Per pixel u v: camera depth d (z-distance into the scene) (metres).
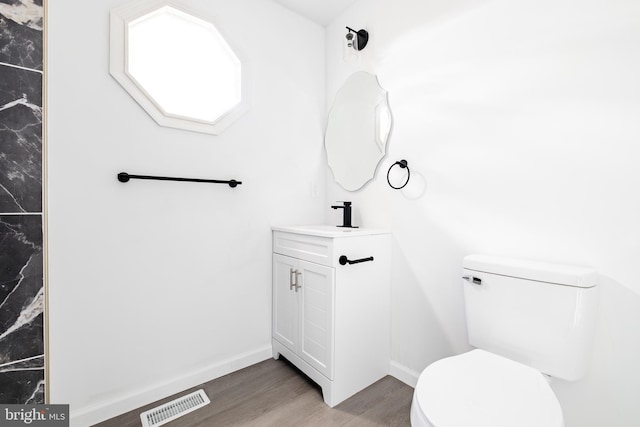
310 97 2.04
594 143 1.01
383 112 1.71
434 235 1.48
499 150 1.24
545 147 1.12
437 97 1.45
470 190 1.33
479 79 1.30
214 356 1.64
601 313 1.00
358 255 1.50
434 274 1.48
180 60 1.55
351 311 1.48
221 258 1.65
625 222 0.96
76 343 1.25
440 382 0.87
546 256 1.12
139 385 1.41
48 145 1.17
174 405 1.41
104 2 1.29
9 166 1.08
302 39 2.00
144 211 1.40
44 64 1.14
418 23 1.53
